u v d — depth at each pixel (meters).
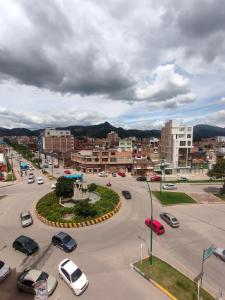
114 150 87.19
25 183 65.12
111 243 27.72
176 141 86.94
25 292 19.38
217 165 57.50
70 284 19.23
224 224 34.22
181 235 30.23
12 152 175.00
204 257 19.44
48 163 107.06
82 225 32.59
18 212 39.22
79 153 89.12
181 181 69.50
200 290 19.22
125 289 19.45
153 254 25.23
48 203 41.00
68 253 25.42
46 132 168.25
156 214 38.16
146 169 81.56
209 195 51.47
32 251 25.27
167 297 18.50
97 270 22.17
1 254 25.47
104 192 49.19
